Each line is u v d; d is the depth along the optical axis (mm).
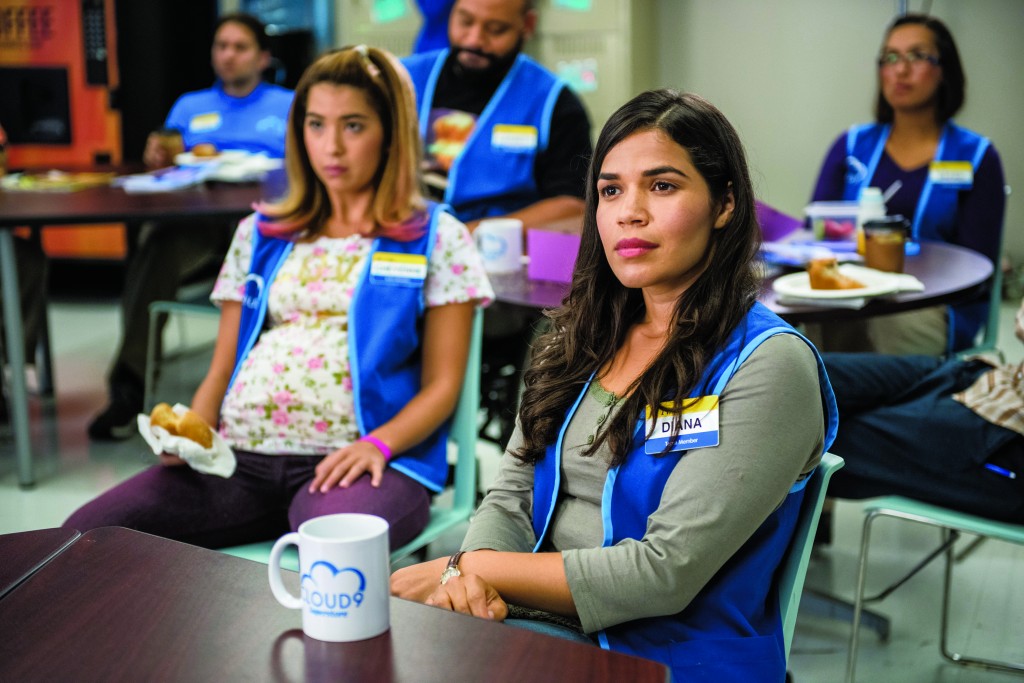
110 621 1059
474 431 2164
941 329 3104
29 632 1038
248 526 2043
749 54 6504
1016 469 1928
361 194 2201
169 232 4055
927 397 2098
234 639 1023
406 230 2162
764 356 1342
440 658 988
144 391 4082
